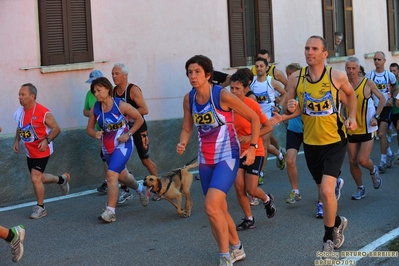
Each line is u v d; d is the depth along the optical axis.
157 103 12.33
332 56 17.41
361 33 19.03
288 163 8.93
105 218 8.09
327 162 6.22
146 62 12.12
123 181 8.73
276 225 7.82
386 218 8.04
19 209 9.11
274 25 15.26
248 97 7.30
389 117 12.09
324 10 16.83
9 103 10.13
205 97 5.71
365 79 9.26
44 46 10.57
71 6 10.89
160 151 12.04
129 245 7.09
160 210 8.91
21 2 10.26
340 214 8.33
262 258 6.43
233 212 8.65
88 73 11.16
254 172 7.36
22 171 9.80
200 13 13.20
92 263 6.45
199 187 10.55
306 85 6.30
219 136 5.76
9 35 10.12
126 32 11.76
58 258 6.65
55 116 10.68
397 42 21.19
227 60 13.86
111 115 8.10
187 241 7.19
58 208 9.12
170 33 12.55
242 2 14.12
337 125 6.27
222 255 5.84
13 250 6.08
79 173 10.66
